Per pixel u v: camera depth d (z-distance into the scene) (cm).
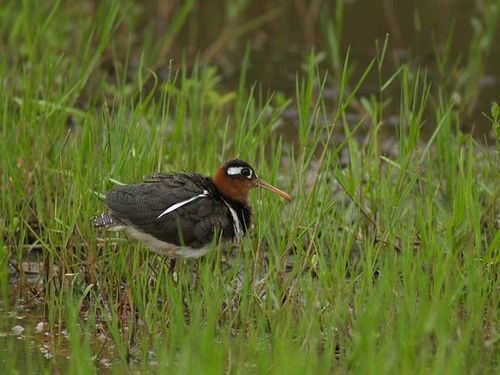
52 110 1512
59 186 1445
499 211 1447
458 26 2334
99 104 1867
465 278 1182
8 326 1286
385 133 1886
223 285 1209
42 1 2098
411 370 1027
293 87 2084
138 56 2167
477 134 1861
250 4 2530
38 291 1359
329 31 1981
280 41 2328
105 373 1165
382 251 1278
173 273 1324
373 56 2214
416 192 1504
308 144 1703
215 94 1770
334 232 1293
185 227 1239
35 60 1770
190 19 2425
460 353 1057
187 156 1515
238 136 1514
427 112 1941
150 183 1251
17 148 1489
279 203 1421
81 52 1945
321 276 1199
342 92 1370
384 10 2452
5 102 1520
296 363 1009
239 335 1165
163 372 1034
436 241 1234
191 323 1135
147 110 1789
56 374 1159
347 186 1423
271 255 1322
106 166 1339
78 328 1205
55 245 1364
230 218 1273
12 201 1424
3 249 1327
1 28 1931
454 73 1994
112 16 1706
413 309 1112
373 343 1055
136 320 1288
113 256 1308
